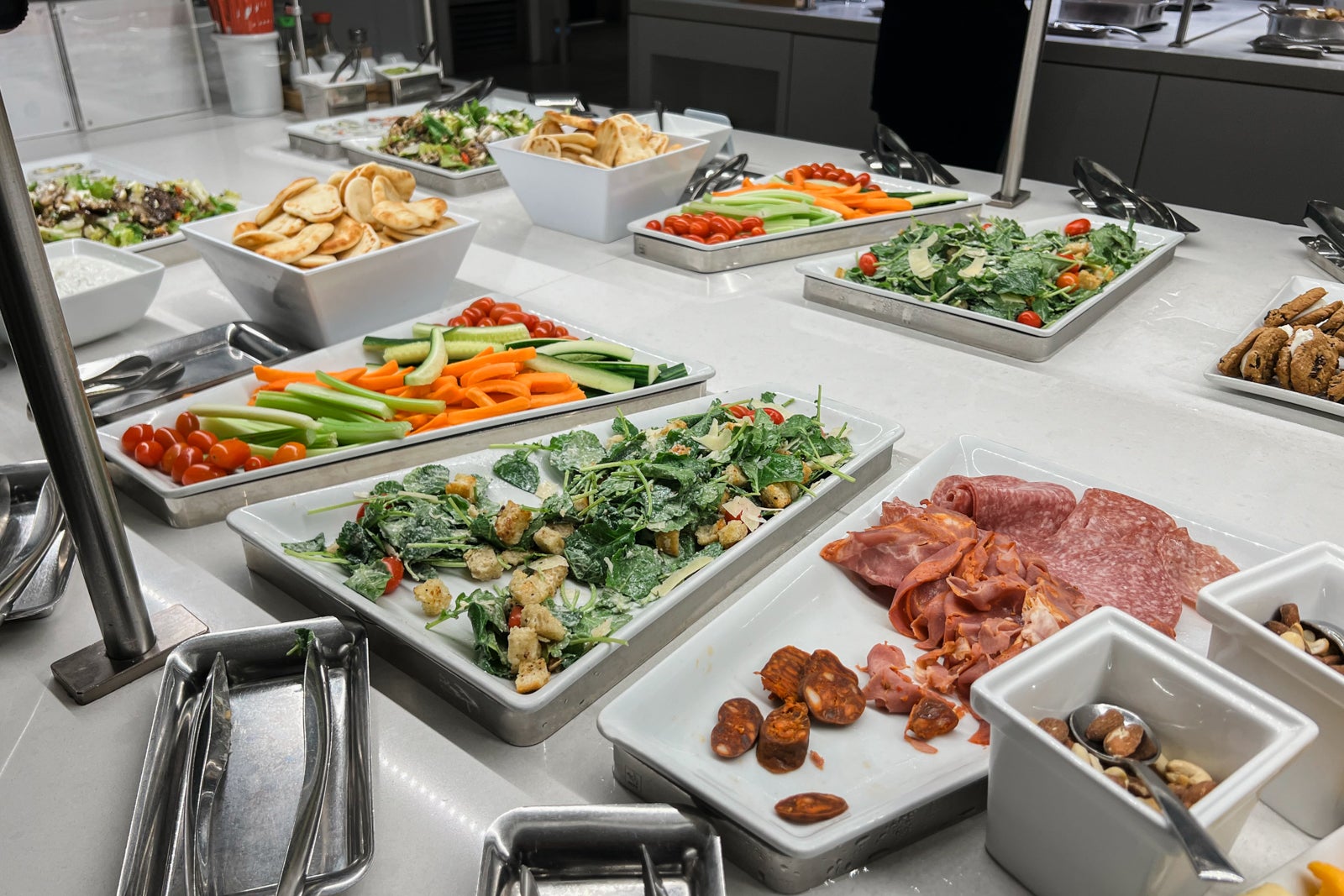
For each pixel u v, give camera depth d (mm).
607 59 7148
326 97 2799
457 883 624
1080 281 1602
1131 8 3217
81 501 707
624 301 1653
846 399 1323
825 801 660
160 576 912
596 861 641
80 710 762
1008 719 575
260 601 934
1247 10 3908
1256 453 1199
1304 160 2820
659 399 1277
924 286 1576
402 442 1123
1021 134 2039
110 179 1847
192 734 721
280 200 1510
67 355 653
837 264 1728
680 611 878
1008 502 974
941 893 650
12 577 823
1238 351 1366
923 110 3223
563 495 960
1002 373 1406
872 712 786
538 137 1918
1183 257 1877
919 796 654
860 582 938
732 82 4117
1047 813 592
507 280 1745
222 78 3016
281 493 1076
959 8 3000
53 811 676
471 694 780
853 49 3461
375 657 869
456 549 936
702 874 620
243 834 656
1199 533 971
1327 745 647
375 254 1420
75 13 2607
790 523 999
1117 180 2066
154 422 1170
